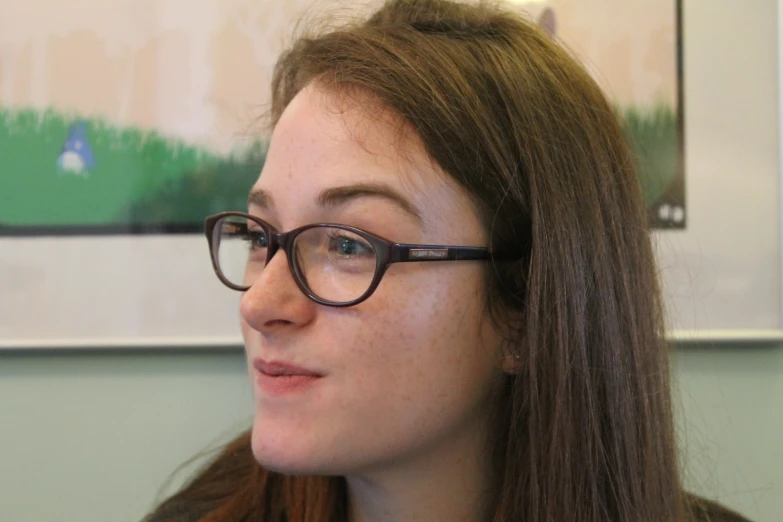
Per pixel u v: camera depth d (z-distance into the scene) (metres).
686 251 0.73
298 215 0.41
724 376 0.75
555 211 0.45
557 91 0.49
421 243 0.41
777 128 0.73
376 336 0.40
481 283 0.43
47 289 0.70
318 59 0.48
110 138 0.71
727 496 0.74
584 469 0.45
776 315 0.73
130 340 0.71
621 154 0.52
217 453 0.69
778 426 0.75
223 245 0.72
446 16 0.52
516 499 0.47
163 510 0.62
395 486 0.47
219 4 0.71
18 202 0.70
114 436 0.74
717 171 0.73
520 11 0.67
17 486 0.73
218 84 0.72
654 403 0.50
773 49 0.73
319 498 0.54
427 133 0.42
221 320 0.73
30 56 0.70
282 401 0.40
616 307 0.48
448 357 0.42
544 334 0.45
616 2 0.72
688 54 0.73
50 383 0.73
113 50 0.71
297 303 0.40
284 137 0.44
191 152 0.72
